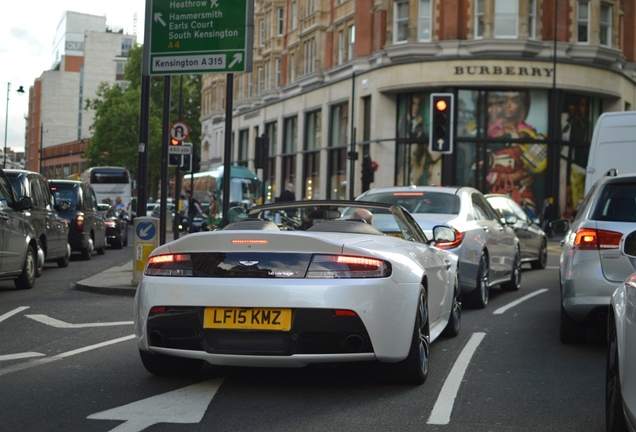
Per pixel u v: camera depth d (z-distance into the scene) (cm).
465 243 1195
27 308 1235
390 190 1297
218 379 722
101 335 982
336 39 5506
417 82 4488
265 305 627
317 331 623
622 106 4775
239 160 7231
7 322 1091
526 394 675
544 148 4466
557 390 691
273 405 628
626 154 1516
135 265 1491
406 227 839
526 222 2030
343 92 5231
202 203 5706
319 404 632
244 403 634
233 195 5256
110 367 777
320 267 633
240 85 7344
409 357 679
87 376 734
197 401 637
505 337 983
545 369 783
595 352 880
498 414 608
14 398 644
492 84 4369
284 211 841
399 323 653
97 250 2648
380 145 4750
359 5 5031
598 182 944
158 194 10088
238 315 632
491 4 4397
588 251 861
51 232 1891
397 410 615
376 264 641
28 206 1463
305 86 5838
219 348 636
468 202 1277
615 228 854
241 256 642
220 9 1680
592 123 4681
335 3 5534
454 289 942
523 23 4388
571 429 569
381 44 4828
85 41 18362
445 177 4462
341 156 5303
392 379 690
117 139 9525
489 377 743
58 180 2392
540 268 2136
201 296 638
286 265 634
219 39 1680
